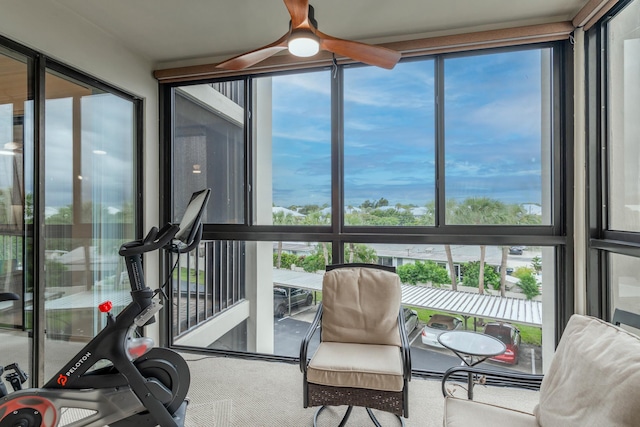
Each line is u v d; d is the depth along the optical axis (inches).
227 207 120.6
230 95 119.8
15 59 79.2
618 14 81.1
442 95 102.6
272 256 122.0
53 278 87.6
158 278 120.6
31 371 81.4
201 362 110.0
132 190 115.0
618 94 82.0
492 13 90.7
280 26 97.5
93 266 100.0
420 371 101.7
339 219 109.7
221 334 128.4
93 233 100.0
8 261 77.0
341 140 110.1
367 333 85.7
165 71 117.4
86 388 63.5
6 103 77.1
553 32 90.3
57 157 89.0
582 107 88.1
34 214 82.2
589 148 87.9
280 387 93.9
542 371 98.3
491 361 100.9
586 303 88.1
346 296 90.6
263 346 122.0
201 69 114.7
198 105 123.5
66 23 88.7
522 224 98.5
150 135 118.7
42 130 84.0
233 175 120.0
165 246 72.2
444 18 92.9
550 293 98.2
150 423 66.3
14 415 58.7
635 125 75.4
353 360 73.4
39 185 83.0
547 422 51.8
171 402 68.6
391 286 90.3
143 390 64.9
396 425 76.9
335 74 109.3
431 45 98.2
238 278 127.5
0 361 75.1
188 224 71.1
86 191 97.9
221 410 82.9
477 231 100.9
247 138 117.4
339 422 78.1
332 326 87.9
